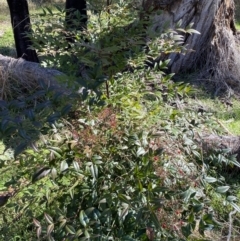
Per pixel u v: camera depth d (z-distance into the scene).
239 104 6.64
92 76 2.94
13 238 3.48
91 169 2.72
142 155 2.81
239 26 11.02
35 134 2.66
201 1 6.95
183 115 3.31
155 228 2.64
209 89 7.00
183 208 2.84
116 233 2.76
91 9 3.30
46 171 2.70
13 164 2.99
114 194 2.72
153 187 2.66
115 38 3.18
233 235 3.74
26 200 3.12
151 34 3.34
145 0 6.86
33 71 6.02
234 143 4.52
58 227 2.77
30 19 6.81
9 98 6.07
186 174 3.03
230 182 4.50
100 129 2.91
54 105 2.84
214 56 7.25
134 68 3.83
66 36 3.49
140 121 3.01
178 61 7.24
